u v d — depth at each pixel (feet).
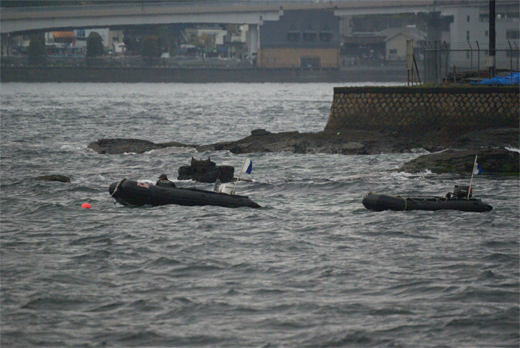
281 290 167.84
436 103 463.83
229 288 169.27
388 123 468.34
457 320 148.36
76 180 340.39
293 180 329.11
